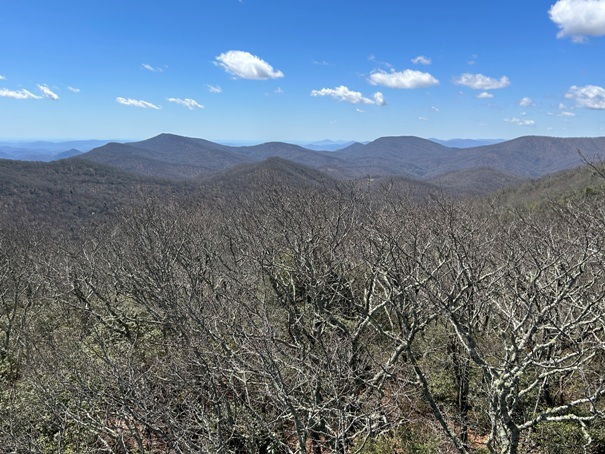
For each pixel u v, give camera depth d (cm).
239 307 1161
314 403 862
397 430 1148
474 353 846
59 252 2036
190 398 929
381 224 1116
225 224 1870
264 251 1361
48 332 1348
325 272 1276
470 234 1028
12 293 2261
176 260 1356
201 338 970
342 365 965
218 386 986
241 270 1515
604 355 1164
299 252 1304
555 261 854
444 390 1343
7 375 1363
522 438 1148
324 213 1559
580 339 1023
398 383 1145
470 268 841
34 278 2030
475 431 1288
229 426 898
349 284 1288
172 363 945
